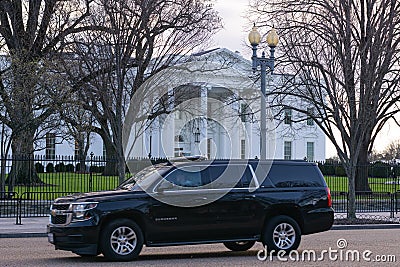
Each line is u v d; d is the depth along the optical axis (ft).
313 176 53.16
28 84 103.96
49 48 110.01
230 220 49.65
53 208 47.96
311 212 52.19
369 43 88.63
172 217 48.01
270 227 50.93
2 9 122.01
